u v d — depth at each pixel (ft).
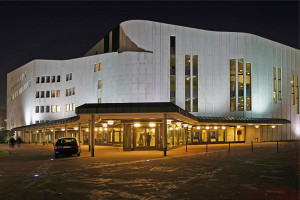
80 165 58.08
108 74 179.63
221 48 177.78
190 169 50.55
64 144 78.23
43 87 231.91
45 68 232.32
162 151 95.45
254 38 182.09
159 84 169.48
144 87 168.86
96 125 143.23
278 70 194.59
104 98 180.55
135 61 170.60
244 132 177.17
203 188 34.14
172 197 29.84
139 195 30.86
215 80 175.63
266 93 184.14
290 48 204.03
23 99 263.70
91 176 43.60
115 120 101.76
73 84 212.43
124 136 99.55
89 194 31.58
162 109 76.64
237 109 174.50
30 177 43.52
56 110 224.53
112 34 195.31
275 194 30.78
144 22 173.27
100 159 69.92
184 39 174.91
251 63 178.91
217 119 146.72
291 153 85.35
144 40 172.14
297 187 34.45
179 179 40.34
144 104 77.82
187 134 135.23
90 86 193.67
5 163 64.59
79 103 203.51
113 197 30.14
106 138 154.10
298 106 205.67
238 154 82.38
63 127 170.71
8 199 29.76
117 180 39.88
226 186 35.24
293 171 47.65
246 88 177.27
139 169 50.90
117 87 173.27
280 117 191.31
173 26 174.70
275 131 188.55
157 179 40.45
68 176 43.93
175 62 172.55
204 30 177.68
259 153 85.71
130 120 99.19
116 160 67.10
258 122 164.35
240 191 32.35
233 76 177.27
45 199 29.60
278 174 44.47
